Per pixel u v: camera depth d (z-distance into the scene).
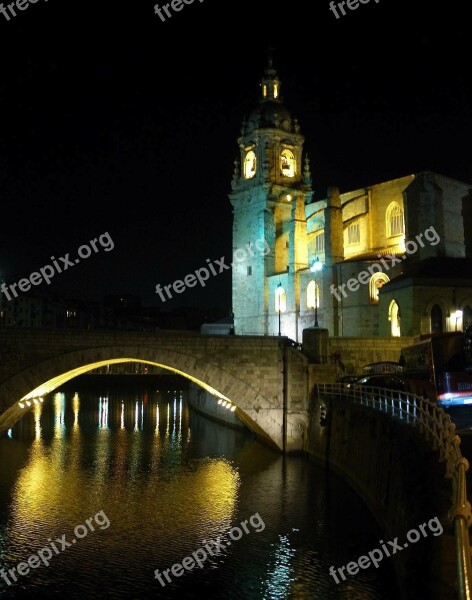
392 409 33.03
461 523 9.79
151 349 50.88
